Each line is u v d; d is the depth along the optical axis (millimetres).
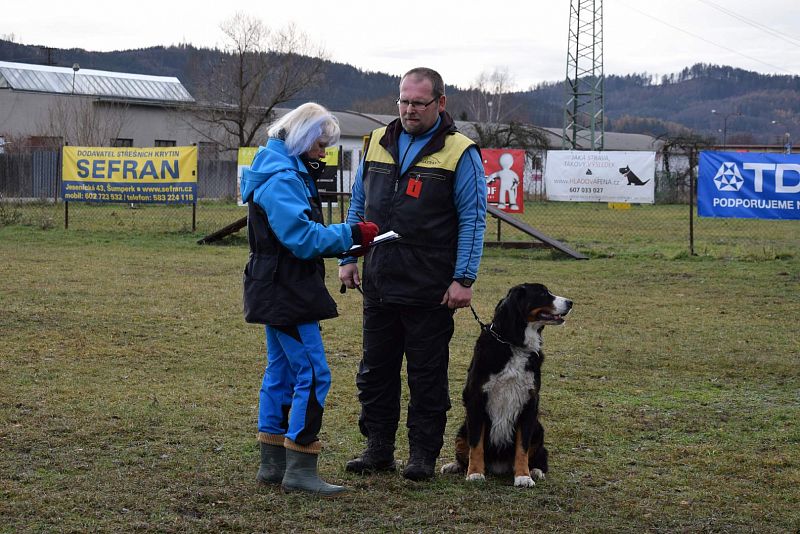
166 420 5410
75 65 46312
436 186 4406
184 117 44562
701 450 5098
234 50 43250
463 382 6645
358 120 55281
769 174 14008
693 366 7328
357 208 4879
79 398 5852
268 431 4309
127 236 17469
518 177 16250
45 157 28625
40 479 4289
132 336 7988
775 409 6023
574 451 5094
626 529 3885
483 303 10352
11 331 8023
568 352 7797
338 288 11484
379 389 4602
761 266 13922
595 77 52281
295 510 3979
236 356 7289
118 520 3781
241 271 12711
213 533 3688
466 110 77125
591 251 15648
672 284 12117
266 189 4047
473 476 4500
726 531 3881
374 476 4551
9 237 16828
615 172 15406
